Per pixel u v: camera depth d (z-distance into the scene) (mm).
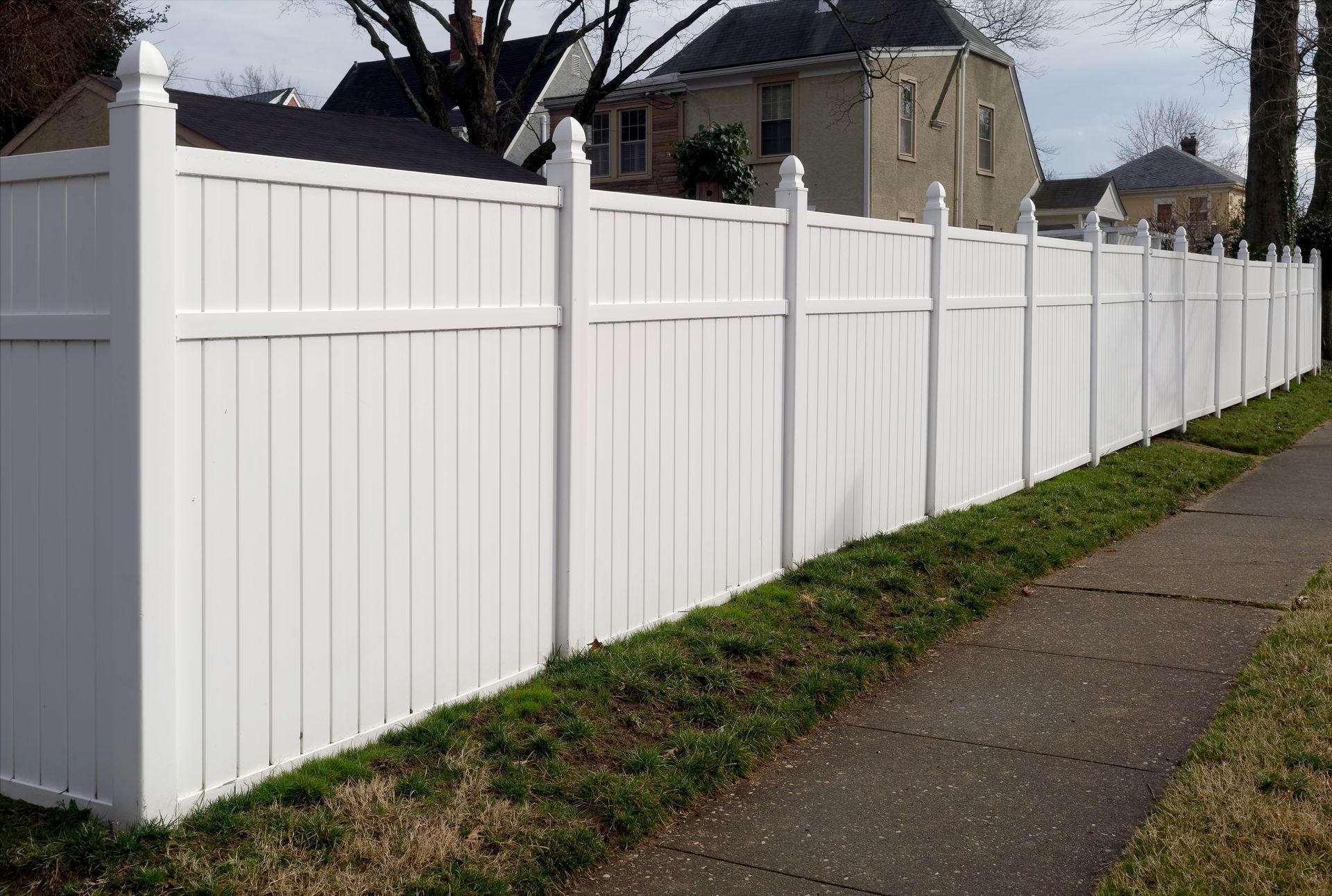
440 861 3434
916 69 25438
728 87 26250
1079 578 7496
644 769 4203
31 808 3676
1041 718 5031
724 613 6008
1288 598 6883
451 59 35688
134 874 3223
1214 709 5094
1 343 3691
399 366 4215
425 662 4422
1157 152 55031
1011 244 9477
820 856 3775
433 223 4320
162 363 3389
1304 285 21875
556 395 5000
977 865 3719
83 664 3586
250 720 3773
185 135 10977
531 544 4918
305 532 3908
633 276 5422
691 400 5918
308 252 3844
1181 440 13852
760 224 6375
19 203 3611
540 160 22438
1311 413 17266
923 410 8320
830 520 7289
